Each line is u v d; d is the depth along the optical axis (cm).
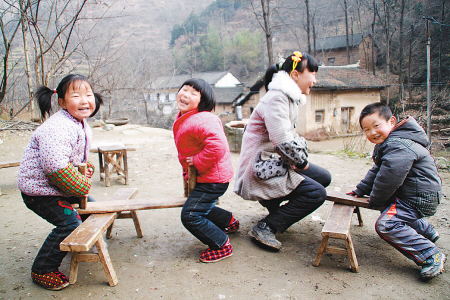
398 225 239
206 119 243
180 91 255
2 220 349
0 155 687
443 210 363
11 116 1089
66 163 210
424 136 247
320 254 248
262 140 271
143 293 218
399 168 233
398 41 2942
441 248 276
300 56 260
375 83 1978
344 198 274
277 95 253
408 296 212
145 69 2812
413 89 2545
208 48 5956
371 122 252
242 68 5734
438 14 2644
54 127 211
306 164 259
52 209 221
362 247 283
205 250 261
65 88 218
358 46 3512
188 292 219
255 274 240
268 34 1659
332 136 1734
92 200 283
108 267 223
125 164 487
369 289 220
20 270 246
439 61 2386
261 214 364
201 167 244
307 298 212
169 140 916
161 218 356
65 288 223
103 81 1794
